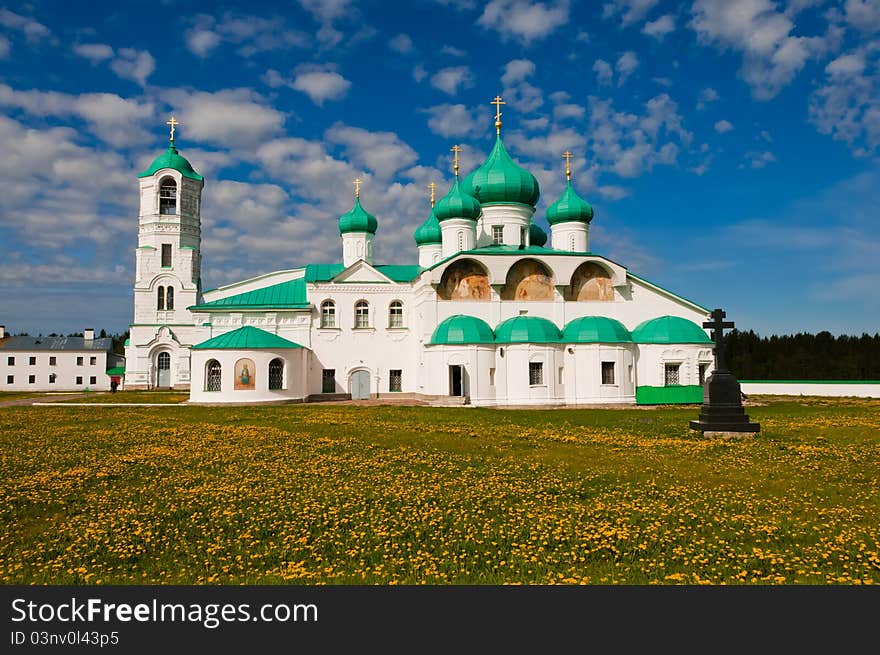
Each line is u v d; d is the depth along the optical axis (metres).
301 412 38.53
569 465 18.62
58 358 102.38
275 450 21.80
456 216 55.19
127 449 22.11
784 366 97.94
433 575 9.64
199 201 78.12
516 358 46.66
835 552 10.47
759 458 19.70
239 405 45.56
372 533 11.74
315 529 12.16
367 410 40.31
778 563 9.94
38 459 19.86
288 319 54.66
